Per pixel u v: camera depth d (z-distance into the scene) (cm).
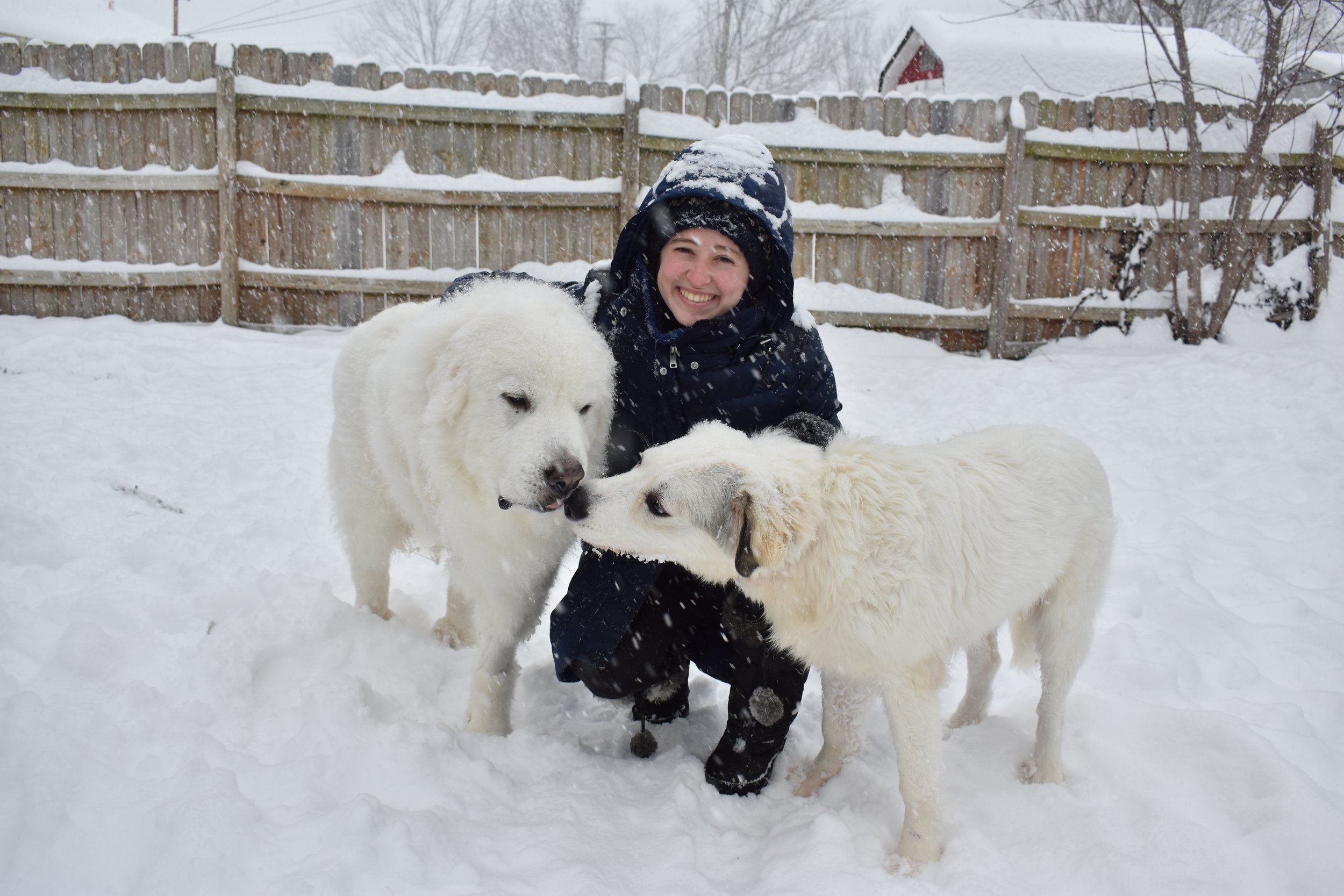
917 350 914
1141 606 373
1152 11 1547
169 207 854
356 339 336
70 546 369
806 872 217
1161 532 457
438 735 264
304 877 195
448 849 215
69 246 858
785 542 228
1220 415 663
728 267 268
